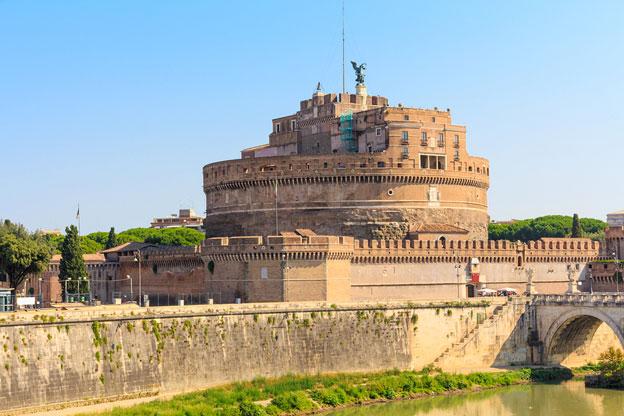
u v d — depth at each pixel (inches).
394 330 7445.9
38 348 5787.4
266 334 6879.9
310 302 7190.0
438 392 7081.7
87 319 6038.4
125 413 5708.7
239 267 7746.1
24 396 5669.3
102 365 6067.9
